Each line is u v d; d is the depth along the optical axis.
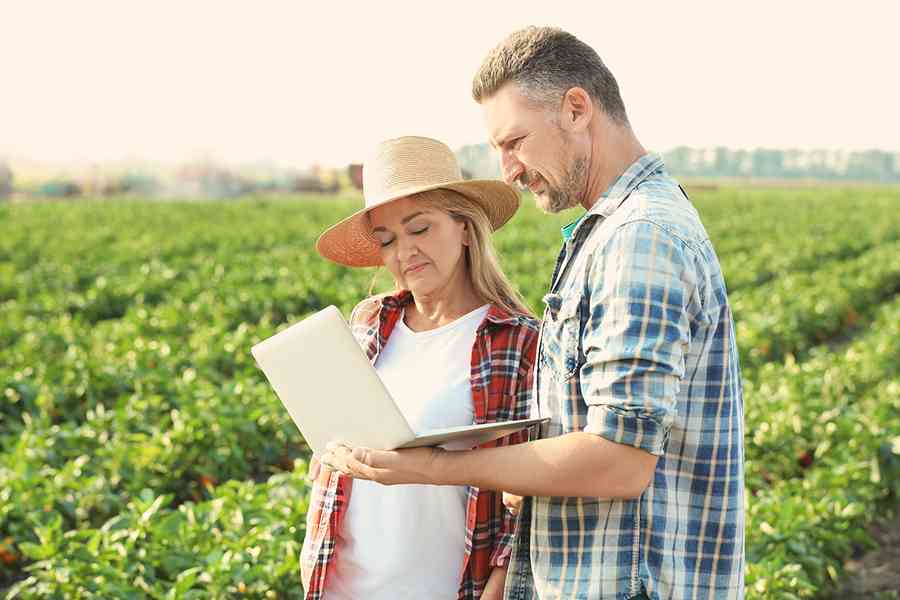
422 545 2.77
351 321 3.08
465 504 2.80
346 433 2.32
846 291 15.06
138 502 4.99
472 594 2.73
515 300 2.92
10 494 5.73
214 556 4.40
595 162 2.37
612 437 2.08
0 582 5.43
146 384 8.25
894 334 10.55
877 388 8.58
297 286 13.81
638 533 2.26
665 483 2.29
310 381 2.31
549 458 2.15
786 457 6.82
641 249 2.13
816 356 10.06
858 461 6.52
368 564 2.77
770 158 122.69
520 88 2.29
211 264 17.33
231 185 85.25
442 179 2.73
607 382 2.10
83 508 5.92
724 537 2.29
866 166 123.88
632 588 2.25
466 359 2.82
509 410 2.75
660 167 2.38
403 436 2.22
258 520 4.85
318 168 84.31
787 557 5.15
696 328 2.22
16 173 83.31
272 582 4.36
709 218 35.66
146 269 16.55
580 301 2.25
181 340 10.55
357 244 3.11
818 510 5.61
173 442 6.63
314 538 2.83
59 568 4.43
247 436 7.07
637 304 2.10
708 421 2.28
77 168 81.94
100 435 6.96
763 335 11.30
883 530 6.73
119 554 4.57
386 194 2.70
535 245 22.50
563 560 2.32
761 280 18.06
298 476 5.55
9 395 7.98
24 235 24.47
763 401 7.54
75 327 10.45
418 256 2.76
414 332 2.94
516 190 2.80
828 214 38.69
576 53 2.31
